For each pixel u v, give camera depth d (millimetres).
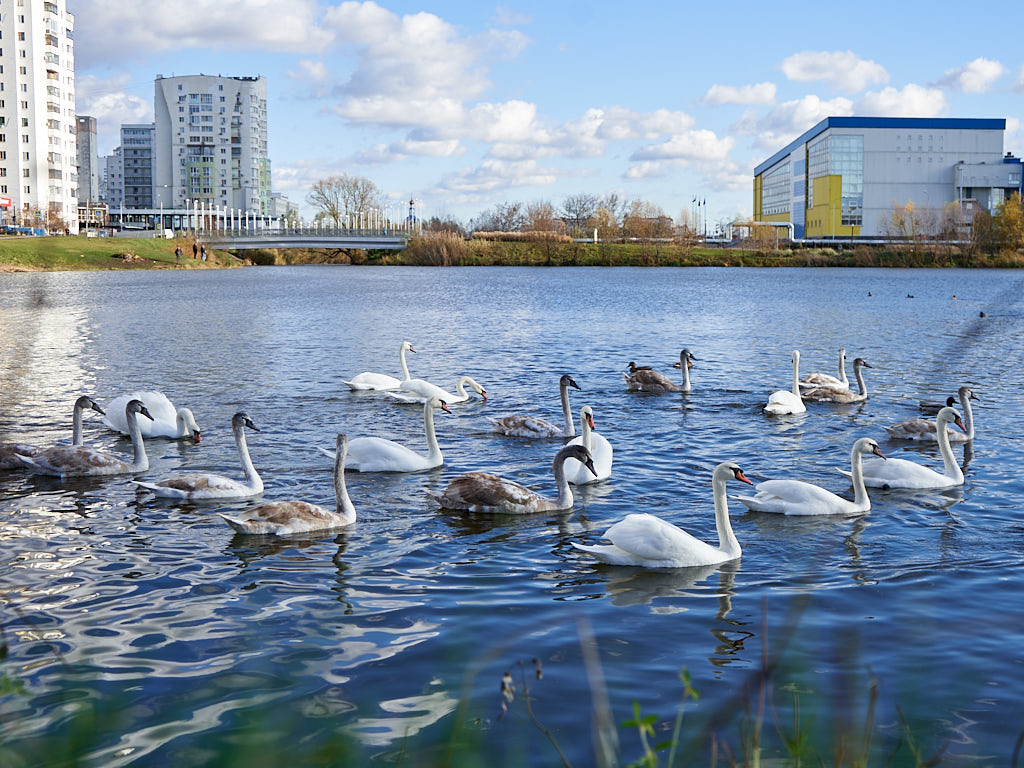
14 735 7820
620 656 9461
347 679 8953
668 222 198750
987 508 15094
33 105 118250
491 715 8234
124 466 17188
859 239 194250
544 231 168625
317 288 83312
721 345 40969
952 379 30375
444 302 66750
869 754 7551
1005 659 9336
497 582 11656
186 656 9461
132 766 7383
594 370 32938
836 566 12258
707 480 17016
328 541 13320
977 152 195875
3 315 52656
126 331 44812
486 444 20297
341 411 24266
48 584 11500
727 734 7887
